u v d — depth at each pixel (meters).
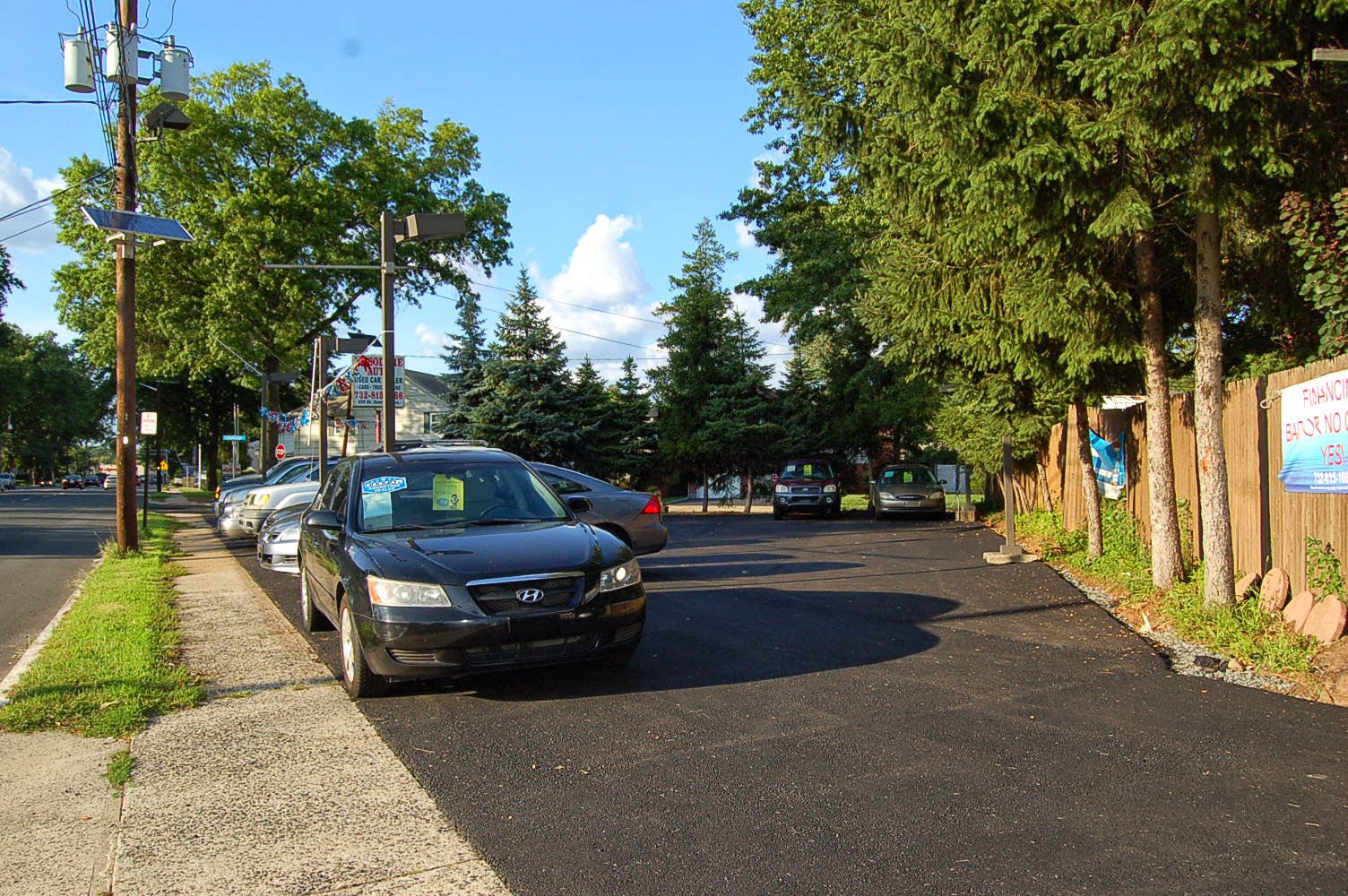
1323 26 7.11
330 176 35.78
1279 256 8.84
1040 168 7.34
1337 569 7.19
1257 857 3.76
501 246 40.09
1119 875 3.62
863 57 9.12
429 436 40.88
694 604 10.23
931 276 10.83
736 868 3.77
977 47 7.75
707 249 32.53
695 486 36.19
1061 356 9.94
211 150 33.50
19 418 90.06
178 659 7.86
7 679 7.19
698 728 5.62
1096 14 7.32
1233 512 9.16
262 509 18.08
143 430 21.86
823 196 29.34
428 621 5.98
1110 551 12.56
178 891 3.73
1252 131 7.17
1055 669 6.91
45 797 4.79
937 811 4.29
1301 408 7.66
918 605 9.85
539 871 3.81
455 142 39.28
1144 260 9.30
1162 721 5.58
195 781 4.95
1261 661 6.86
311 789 4.80
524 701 6.36
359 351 21.28
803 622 9.02
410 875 3.81
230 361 38.34
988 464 20.08
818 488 25.61
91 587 12.38
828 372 30.72
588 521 12.17
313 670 7.42
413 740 5.57
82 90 15.48
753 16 25.03
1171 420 10.14
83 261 34.34
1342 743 5.15
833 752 5.13
